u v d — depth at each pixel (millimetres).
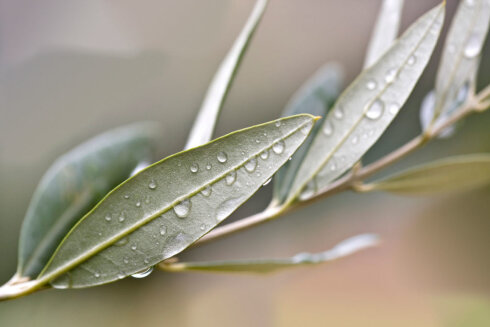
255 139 177
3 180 478
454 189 231
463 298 573
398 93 195
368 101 198
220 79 215
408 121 416
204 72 572
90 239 182
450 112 233
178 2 566
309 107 244
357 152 199
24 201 477
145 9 565
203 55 573
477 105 224
